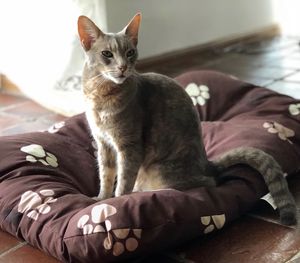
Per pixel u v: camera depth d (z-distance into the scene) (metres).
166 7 1.96
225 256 0.73
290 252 0.73
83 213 0.71
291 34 2.42
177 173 0.85
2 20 1.55
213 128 1.03
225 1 2.21
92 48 0.82
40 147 0.93
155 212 0.70
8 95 1.67
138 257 0.72
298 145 0.98
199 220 0.73
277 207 0.82
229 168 0.86
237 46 2.21
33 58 1.52
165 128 0.84
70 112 1.42
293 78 1.68
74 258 0.70
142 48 1.92
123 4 1.80
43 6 1.45
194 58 2.06
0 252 0.77
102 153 0.87
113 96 0.80
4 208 0.80
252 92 1.13
